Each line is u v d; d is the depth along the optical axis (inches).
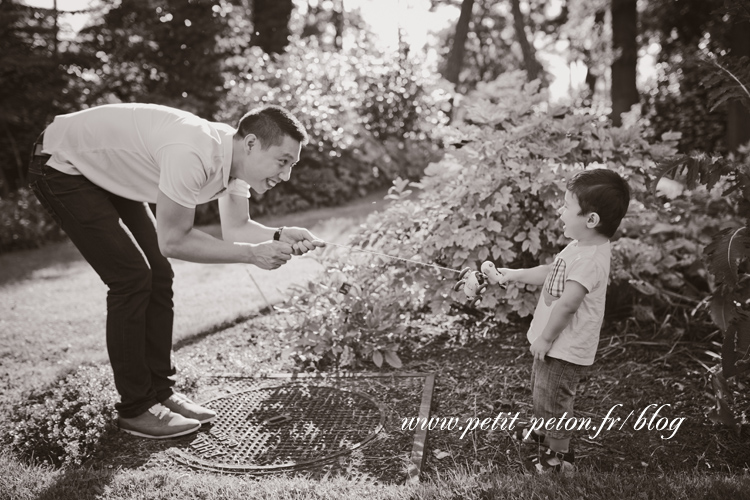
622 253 188.5
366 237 189.0
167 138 110.3
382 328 164.7
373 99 607.5
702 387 138.2
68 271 327.0
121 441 122.6
